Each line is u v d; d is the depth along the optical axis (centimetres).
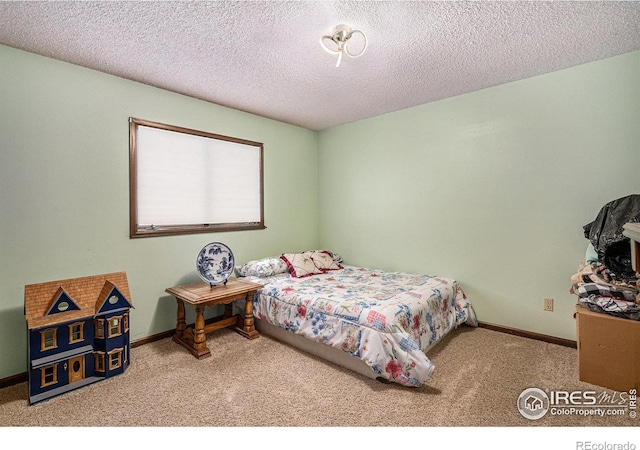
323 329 220
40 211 209
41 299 188
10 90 197
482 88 278
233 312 305
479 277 288
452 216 302
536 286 258
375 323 195
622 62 218
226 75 246
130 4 160
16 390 189
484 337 265
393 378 185
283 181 377
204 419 159
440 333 245
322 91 280
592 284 186
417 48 206
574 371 203
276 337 270
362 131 369
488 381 192
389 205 348
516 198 265
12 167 198
